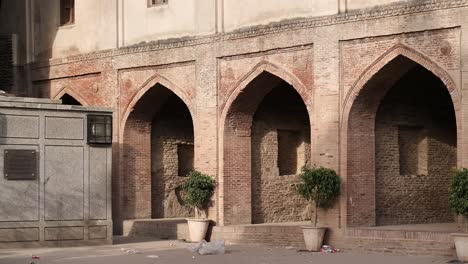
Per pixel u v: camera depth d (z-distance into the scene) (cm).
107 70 1738
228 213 1556
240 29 1529
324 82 1406
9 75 1895
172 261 1229
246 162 1583
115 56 1723
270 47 1477
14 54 1902
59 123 1420
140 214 1730
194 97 1597
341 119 1391
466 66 1244
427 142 1566
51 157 1410
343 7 1390
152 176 1756
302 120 1697
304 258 1258
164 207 1772
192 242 1529
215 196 1557
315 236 1373
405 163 1545
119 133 1717
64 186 1421
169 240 1575
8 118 1375
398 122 1506
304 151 1700
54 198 1411
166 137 1780
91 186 1447
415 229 1344
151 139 1752
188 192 1554
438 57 1277
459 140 1248
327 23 1402
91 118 1447
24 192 1385
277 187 1641
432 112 1576
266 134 1630
